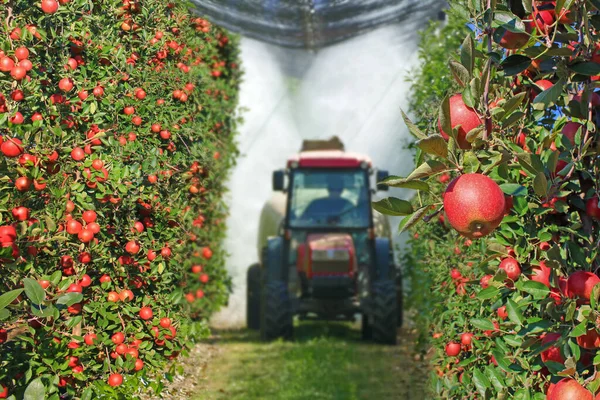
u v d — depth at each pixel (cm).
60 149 767
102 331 849
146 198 916
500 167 427
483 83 404
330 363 1683
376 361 1723
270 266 1958
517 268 475
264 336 1916
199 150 1113
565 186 461
